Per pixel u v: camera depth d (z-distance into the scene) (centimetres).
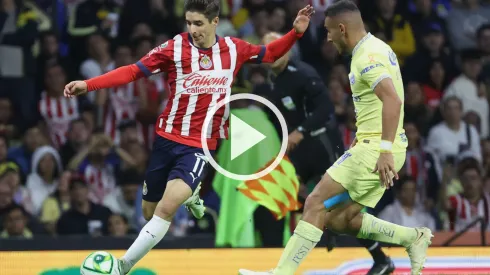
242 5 3938
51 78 3625
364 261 2353
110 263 1864
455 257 2395
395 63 1944
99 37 3750
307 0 3953
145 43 3712
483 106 3919
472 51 3962
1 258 2277
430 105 3897
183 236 2588
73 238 2455
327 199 1950
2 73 3672
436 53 4019
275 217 2641
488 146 3731
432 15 4134
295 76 2514
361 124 1956
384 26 4009
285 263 1944
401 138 1964
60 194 3316
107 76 1906
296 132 2498
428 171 3512
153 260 2319
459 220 3403
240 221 2566
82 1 3894
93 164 3406
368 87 1923
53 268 2297
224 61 1944
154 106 3625
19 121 3612
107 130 3578
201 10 1894
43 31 3772
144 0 3928
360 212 2058
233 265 2347
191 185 1905
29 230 3127
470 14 4206
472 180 3416
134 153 3441
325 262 2347
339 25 1950
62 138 3594
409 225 3250
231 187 2600
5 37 3738
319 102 2508
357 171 1931
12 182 3141
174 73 1939
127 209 3366
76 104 3631
